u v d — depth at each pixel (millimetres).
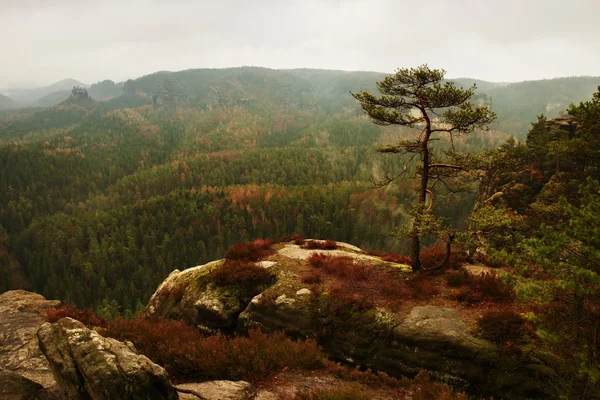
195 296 17906
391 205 112562
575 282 7664
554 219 20688
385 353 12508
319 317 14227
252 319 15469
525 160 35188
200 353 10219
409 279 15750
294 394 9000
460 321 12234
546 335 8195
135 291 82562
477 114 14469
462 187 17297
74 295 84438
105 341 7266
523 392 10008
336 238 109750
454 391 10875
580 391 8156
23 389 9258
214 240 110250
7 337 12719
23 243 118875
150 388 6480
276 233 114562
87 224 117688
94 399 6359
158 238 108875
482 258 17719
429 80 14844
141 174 185250
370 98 15773
